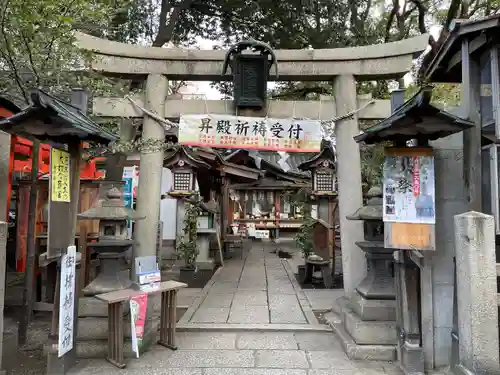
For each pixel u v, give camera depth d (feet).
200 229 31.53
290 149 17.03
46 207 21.06
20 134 12.30
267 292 23.47
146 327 14.47
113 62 17.46
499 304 9.24
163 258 37.73
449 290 12.58
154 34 32.58
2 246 8.54
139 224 17.47
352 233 17.30
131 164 27.17
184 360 13.03
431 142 12.82
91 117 17.94
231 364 12.75
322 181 26.73
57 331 11.98
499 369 8.77
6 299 20.24
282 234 60.90
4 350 11.66
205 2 30.42
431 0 33.91
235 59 17.03
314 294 22.88
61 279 11.37
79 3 12.32
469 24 10.85
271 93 36.73
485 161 10.92
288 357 13.35
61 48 13.35
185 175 30.73
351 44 31.14
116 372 12.09
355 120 17.79
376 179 23.77
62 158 11.67
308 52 17.80
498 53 10.65
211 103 17.99
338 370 12.31
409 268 12.32
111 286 13.73
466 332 9.11
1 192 12.62
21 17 11.30
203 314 18.35
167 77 18.28
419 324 12.50
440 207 12.70
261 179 56.85
